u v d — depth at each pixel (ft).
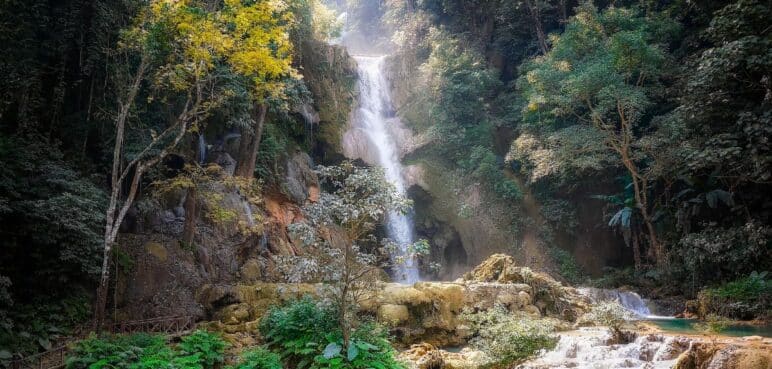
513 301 47.44
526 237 83.66
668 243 70.23
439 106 90.53
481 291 46.62
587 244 84.07
